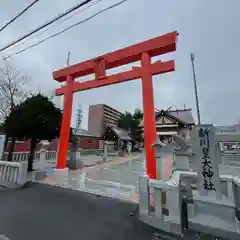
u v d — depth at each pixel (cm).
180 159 375
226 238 272
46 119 833
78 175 820
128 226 317
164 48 607
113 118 5659
